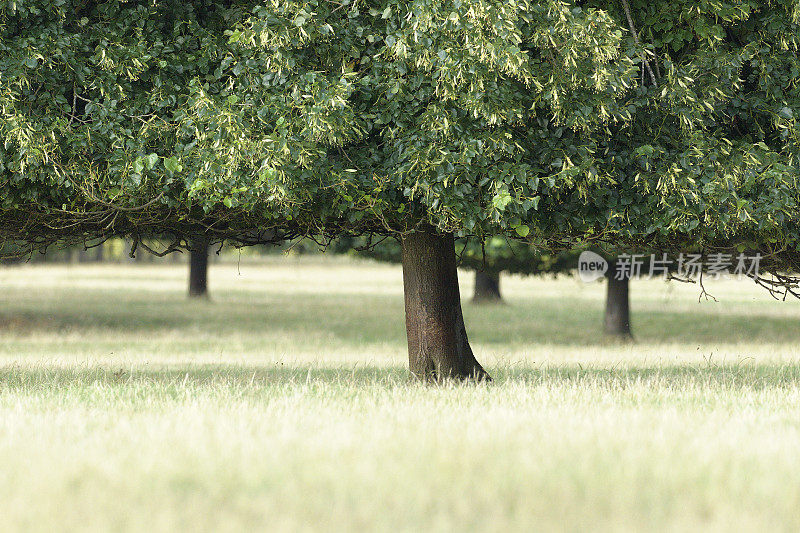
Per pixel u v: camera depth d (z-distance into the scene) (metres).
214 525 17.80
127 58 37.09
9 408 34.12
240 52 38.16
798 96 40.06
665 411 32.53
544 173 38.00
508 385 42.62
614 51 34.53
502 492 20.06
